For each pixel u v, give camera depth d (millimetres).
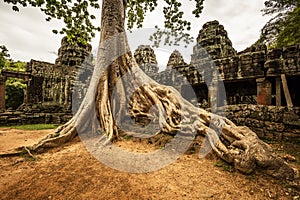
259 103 10008
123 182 2959
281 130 6297
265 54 10094
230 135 4418
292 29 12414
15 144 5922
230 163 3727
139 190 2752
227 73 11711
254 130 6992
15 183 2947
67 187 2818
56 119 15773
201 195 2674
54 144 4914
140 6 11984
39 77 18266
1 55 20000
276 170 3324
